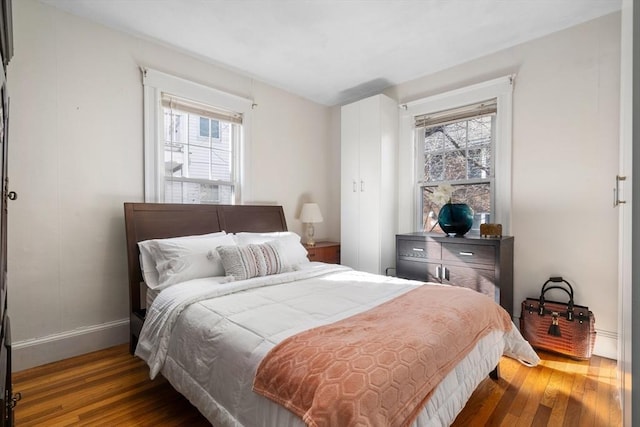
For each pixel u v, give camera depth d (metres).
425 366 1.16
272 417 1.10
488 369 1.68
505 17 2.39
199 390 1.45
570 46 2.51
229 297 1.84
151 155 2.71
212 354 1.43
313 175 4.18
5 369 1.09
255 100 3.50
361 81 3.58
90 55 2.40
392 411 0.98
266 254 2.38
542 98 2.64
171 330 1.73
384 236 3.48
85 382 1.98
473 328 1.56
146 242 2.41
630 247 1.05
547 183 2.62
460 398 1.37
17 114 2.10
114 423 1.60
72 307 2.33
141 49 2.67
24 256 2.14
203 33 2.60
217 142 3.23
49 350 2.22
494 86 2.91
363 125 3.59
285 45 2.79
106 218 2.49
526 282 2.71
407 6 2.25
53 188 2.25
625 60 1.34
